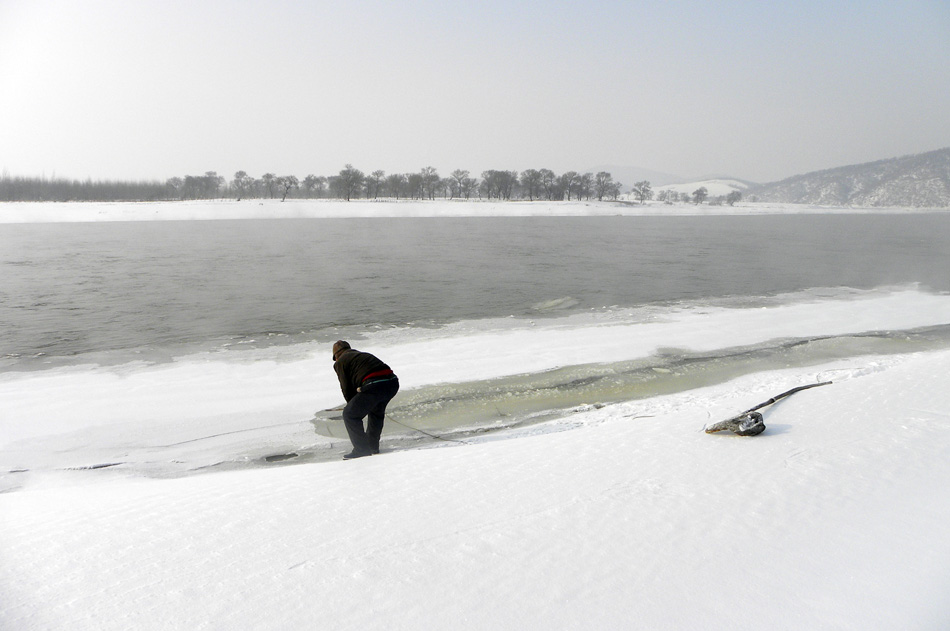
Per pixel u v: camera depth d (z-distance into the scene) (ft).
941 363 29.27
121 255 97.55
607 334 45.39
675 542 11.18
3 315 49.96
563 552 10.83
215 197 505.25
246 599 9.29
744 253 110.83
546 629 8.41
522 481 15.16
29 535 12.40
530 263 91.20
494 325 48.21
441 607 9.00
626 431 20.83
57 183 465.06
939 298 61.00
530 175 510.58
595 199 541.34
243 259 93.04
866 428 18.97
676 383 33.78
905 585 9.44
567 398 31.22
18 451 24.18
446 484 15.15
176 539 11.85
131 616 8.81
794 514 12.40
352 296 60.75
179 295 60.18
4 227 176.35
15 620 8.72
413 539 11.51
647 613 8.79
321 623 8.59
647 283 71.41
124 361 37.06
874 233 185.68
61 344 40.96
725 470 15.49
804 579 9.73
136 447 24.84
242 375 34.53
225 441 25.61
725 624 8.48
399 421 27.91
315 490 15.12
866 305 57.26
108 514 13.85
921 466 15.19
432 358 38.50
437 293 63.05
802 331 46.57
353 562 10.53
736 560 10.44
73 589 9.72
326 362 37.24
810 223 260.42
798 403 23.04
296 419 28.17
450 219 253.44
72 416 28.04
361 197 497.05
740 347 41.75
